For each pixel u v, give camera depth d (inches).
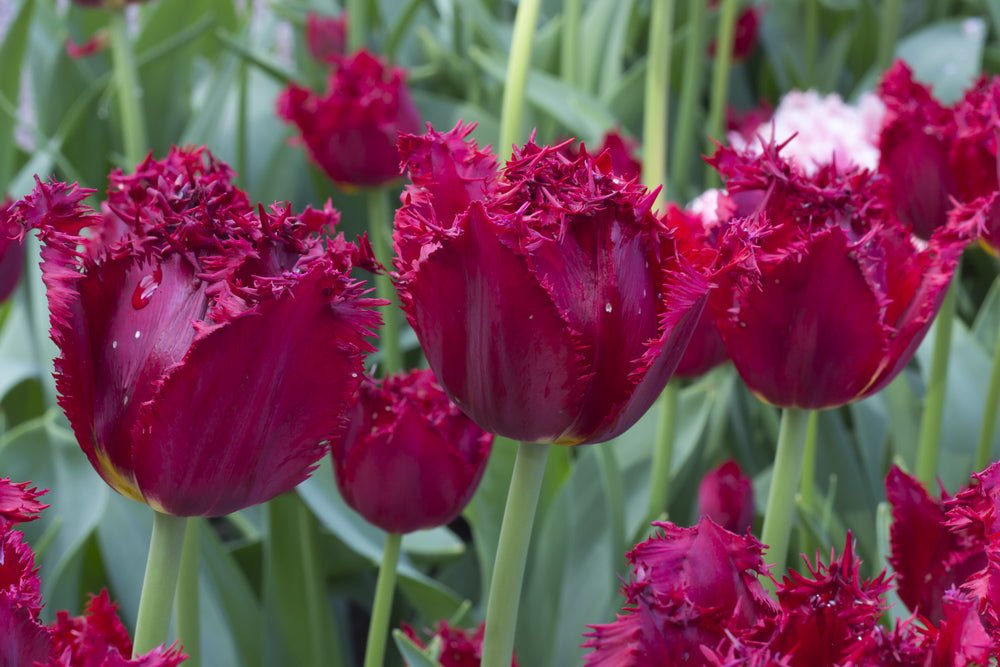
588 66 63.4
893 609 30.6
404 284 25.0
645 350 25.0
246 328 23.9
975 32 64.4
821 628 24.0
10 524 24.1
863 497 40.3
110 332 24.6
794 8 73.1
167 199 24.7
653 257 25.1
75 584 36.4
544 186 24.9
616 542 36.0
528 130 58.9
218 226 24.4
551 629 37.7
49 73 64.9
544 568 38.0
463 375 25.1
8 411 52.7
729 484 33.0
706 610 24.2
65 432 38.6
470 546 45.6
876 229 26.8
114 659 22.9
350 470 30.5
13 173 61.9
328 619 38.1
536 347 24.6
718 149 27.8
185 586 31.8
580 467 39.8
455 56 66.2
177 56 66.1
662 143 39.0
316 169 59.4
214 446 24.3
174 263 24.5
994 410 35.9
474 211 24.3
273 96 64.1
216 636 36.3
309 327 24.1
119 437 24.6
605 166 25.1
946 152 32.8
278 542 37.0
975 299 57.9
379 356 51.7
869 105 53.1
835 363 27.2
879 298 26.8
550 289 24.6
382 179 46.3
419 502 30.5
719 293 27.3
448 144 25.3
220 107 57.5
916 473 36.7
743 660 23.1
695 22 57.9
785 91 69.5
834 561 24.1
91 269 24.6
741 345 27.4
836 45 68.2
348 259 24.3
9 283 38.1
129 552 37.0
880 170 33.4
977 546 26.3
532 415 25.0
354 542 36.6
